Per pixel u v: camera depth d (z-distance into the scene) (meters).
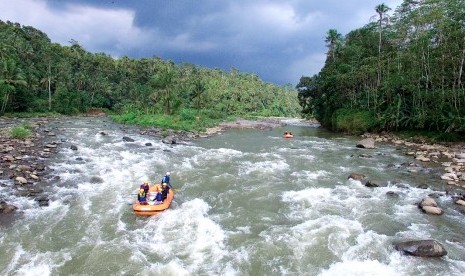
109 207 15.38
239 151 30.61
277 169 23.19
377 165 25.31
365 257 11.35
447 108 36.94
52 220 13.74
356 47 60.72
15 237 12.21
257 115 115.75
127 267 10.55
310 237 12.68
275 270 10.59
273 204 16.27
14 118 55.31
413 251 11.37
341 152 31.28
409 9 56.06
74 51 114.75
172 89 68.25
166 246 11.98
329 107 61.34
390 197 17.36
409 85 41.34
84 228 13.20
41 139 30.45
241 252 11.62
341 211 15.37
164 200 15.54
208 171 22.22
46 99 74.88
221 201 16.72
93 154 25.64
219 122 66.06
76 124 48.34
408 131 42.56
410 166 24.80
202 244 12.16
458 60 36.22
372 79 50.38
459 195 17.83
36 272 10.12
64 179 18.88
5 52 71.94
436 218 14.77
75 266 10.55
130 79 113.75
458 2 40.47
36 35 107.19
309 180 20.45
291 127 66.12
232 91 129.00
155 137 37.47
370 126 46.97
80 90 90.94
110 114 82.56
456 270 10.58
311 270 10.59
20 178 17.75
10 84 61.66
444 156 28.97
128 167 22.42
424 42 40.22
